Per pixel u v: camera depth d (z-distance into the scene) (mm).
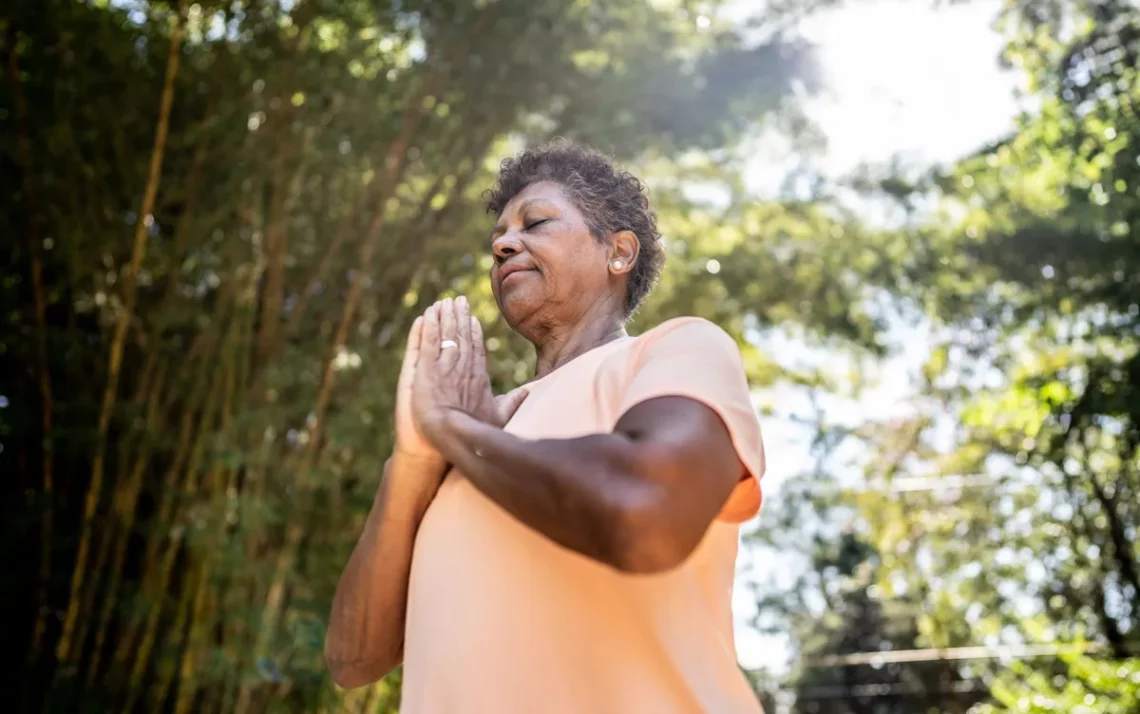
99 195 5301
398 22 5621
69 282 5289
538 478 1108
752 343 8469
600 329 1437
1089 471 11352
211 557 4535
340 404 5246
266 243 5316
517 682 1170
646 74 5879
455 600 1222
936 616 15172
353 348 5285
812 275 7672
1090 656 12875
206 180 5320
